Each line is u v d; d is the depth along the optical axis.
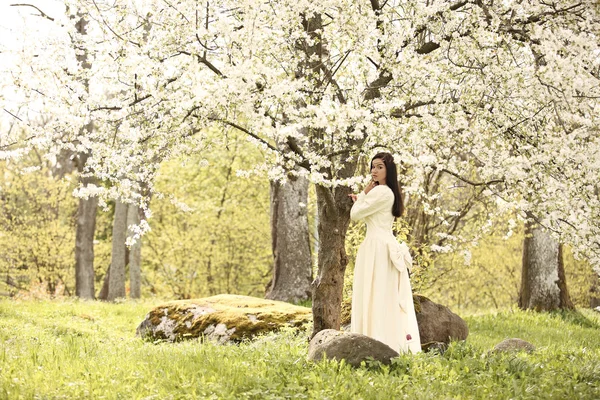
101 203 7.82
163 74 7.03
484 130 7.79
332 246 8.09
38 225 26.00
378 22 7.35
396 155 6.69
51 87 7.18
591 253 8.05
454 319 8.44
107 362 6.25
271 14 6.80
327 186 6.82
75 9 7.40
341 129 6.38
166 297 25.58
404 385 5.38
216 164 27.23
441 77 7.07
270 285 17.41
